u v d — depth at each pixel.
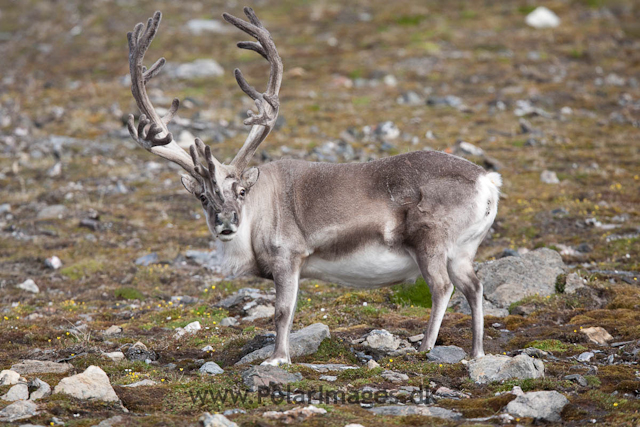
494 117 67.56
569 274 33.25
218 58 90.81
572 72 80.56
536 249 38.31
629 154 57.75
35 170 57.56
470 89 76.12
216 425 17.48
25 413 19.08
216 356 26.50
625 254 38.41
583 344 26.08
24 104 75.31
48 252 43.34
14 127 67.56
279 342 24.27
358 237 25.03
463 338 27.34
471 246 25.11
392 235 24.94
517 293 31.95
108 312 34.09
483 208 24.78
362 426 17.89
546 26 95.81
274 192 25.53
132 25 109.38
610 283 33.69
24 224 47.50
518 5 104.38
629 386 21.00
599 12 100.50
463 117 68.06
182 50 94.38
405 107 71.44
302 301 33.38
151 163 59.62
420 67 83.50
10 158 60.03
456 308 31.75
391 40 93.50
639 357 23.88
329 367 23.95
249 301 33.84
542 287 32.69
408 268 25.59
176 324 31.14
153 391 21.36
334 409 19.44
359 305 32.41
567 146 59.75
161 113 68.38
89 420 18.70
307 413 18.97
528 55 85.69
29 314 33.84
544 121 66.06
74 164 58.69
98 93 78.88
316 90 77.62
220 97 75.81
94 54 97.38
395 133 62.97
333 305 32.66
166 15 111.69
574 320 28.78
